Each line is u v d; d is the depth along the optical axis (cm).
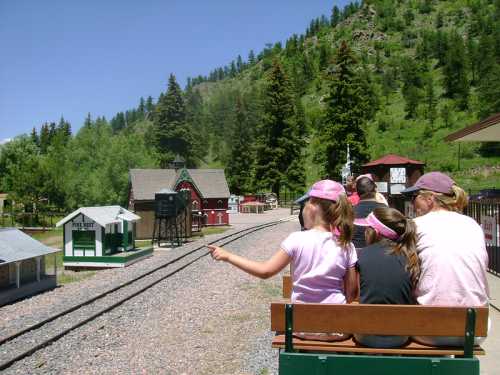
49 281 1623
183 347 918
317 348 412
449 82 12406
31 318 1111
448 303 411
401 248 419
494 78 10025
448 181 464
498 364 583
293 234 430
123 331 1030
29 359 841
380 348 405
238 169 8475
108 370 793
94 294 1384
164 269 1877
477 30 17675
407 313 390
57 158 6800
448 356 409
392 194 2141
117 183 6128
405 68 14712
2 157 8894
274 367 758
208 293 1407
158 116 10525
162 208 2825
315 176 8894
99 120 6875
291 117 7125
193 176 4356
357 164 5194
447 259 414
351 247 427
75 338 964
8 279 1481
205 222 4247
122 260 2062
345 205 424
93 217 2094
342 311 398
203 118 19925
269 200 6712
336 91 5319
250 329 1034
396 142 10075
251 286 1497
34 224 6278
